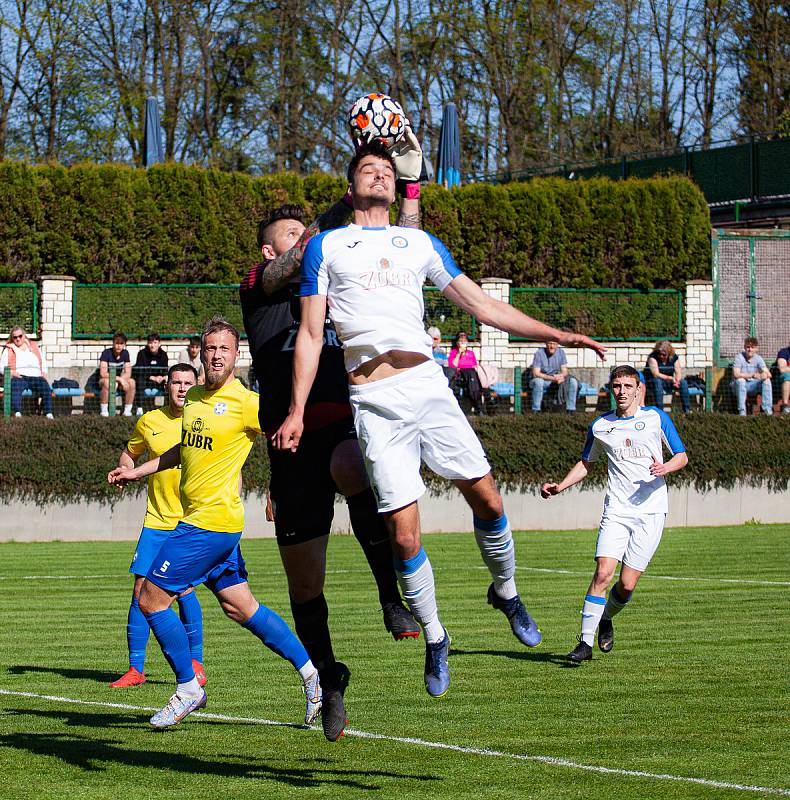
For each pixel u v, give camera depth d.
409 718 9.90
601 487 30.19
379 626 15.27
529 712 10.11
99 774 8.12
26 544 26.73
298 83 64.00
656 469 12.65
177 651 9.37
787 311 39.53
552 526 29.84
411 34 64.62
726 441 30.84
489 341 36.00
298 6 63.12
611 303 37.84
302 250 7.83
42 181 36.22
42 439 27.44
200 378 26.64
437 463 7.49
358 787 7.73
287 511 8.14
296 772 8.16
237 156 63.56
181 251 37.03
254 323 8.36
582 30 65.44
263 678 11.93
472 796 7.48
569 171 53.66
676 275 39.38
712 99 67.94
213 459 9.38
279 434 7.30
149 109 43.25
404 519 7.32
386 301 7.33
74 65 59.97
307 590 8.21
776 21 65.00
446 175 43.47
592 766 8.23
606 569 12.70
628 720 9.76
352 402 7.45
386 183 7.50
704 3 67.12
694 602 17.48
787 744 8.87
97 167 36.53
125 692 11.22
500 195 38.81
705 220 39.59
